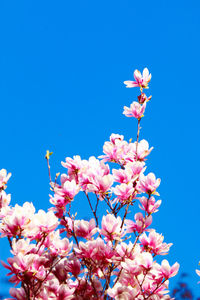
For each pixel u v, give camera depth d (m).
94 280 3.98
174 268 3.84
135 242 3.95
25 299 3.80
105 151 4.24
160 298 3.98
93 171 4.00
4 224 3.81
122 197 3.97
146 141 4.30
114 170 4.01
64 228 4.09
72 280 4.06
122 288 3.86
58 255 3.91
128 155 4.22
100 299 3.98
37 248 3.88
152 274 3.87
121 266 4.01
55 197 4.02
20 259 3.70
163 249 4.00
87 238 3.95
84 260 3.92
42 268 3.83
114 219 3.85
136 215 4.09
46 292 3.86
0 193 4.11
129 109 4.19
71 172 4.12
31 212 3.79
